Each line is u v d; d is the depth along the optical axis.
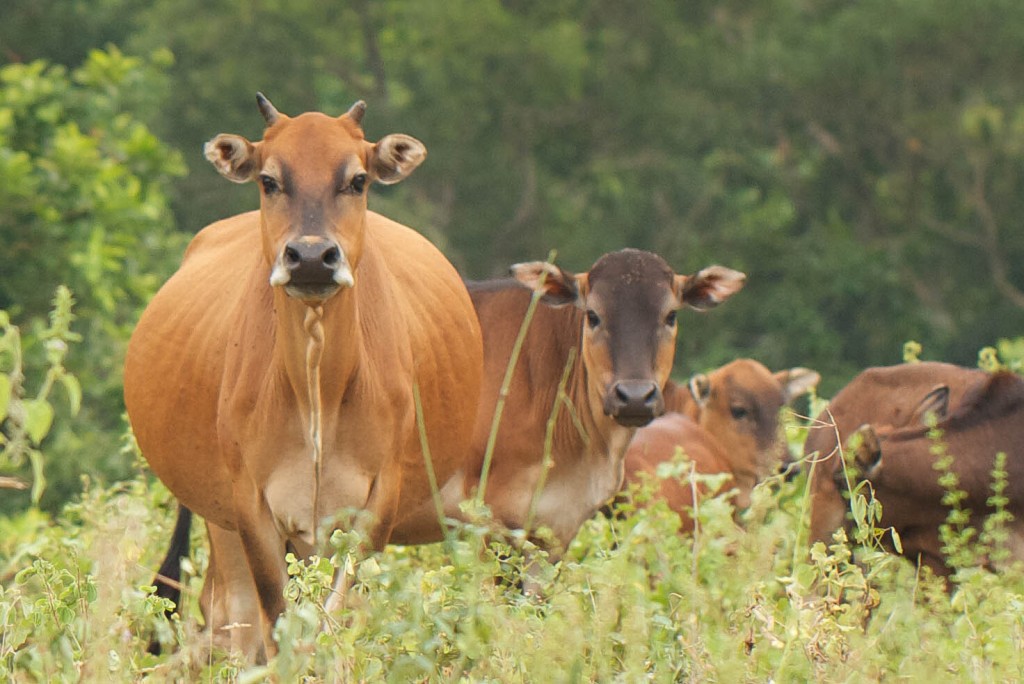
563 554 18.88
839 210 76.00
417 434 15.83
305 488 14.52
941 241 72.75
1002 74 70.94
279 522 14.66
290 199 14.03
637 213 73.62
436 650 12.44
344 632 12.25
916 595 16.73
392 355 14.91
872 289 70.38
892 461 18.09
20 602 13.70
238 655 13.73
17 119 33.75
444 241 67.38
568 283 19.06
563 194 74.88
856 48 70.12
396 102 74.81
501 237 73.81
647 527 17.28
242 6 73.88
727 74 73.00
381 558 14.26
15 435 12.64
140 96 37.81
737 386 28.08
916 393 20.28
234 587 16.41
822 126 74.31
